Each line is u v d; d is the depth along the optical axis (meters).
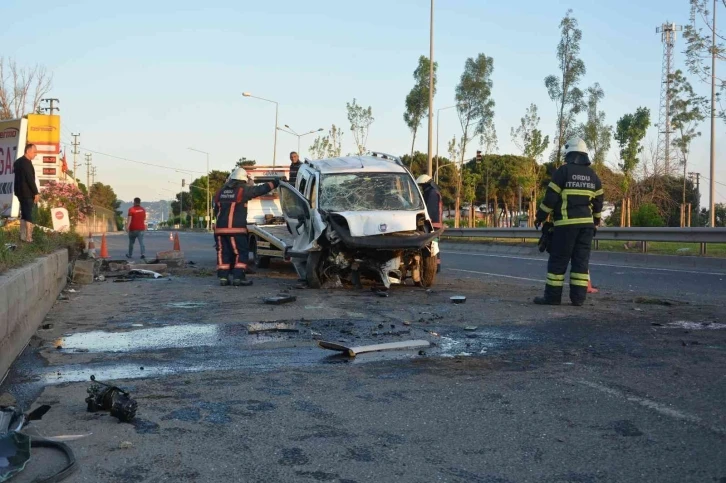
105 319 9.13
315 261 12.50
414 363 6.36
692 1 22.08
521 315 8.96
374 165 13.63
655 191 37.12
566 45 35.84
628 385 5.46
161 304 10.55
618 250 22.14
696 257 17.72
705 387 5.36
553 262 9.89
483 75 46.44
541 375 5.83
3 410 4.47
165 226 153.12
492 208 87.50
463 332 7.86
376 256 12.38
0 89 39.91
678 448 4.11
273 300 10.31
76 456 4.04
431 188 13.96
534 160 44.41
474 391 5.36
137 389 5.51
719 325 8.05
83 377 5.95
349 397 5.24
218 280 14.38
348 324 8.42
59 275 11.77
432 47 32.81
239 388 5.52
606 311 9.24
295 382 5.71
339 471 3.83
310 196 13.35
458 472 3.81
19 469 3.73
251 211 19.12
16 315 6.77
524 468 3.86
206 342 7.46
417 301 10.56
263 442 4.29
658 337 7.34
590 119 40.28
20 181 13.20
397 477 3.75
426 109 46.72
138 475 3.77
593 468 3.85
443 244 32.44
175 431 4.49
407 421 4.67
